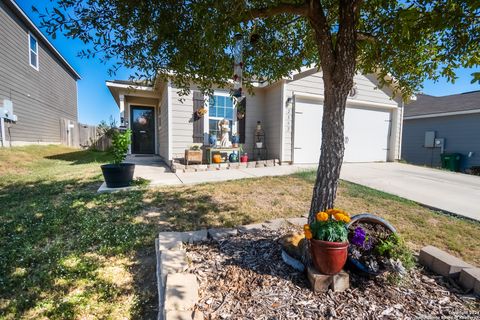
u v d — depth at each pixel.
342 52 1.78
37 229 2.80
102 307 1.68
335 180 1.94
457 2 1.33
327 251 1.67
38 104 10.96
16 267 2.12
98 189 4.39
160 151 9.66
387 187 4.83
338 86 1.84
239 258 2.09
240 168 6.74
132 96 9.44
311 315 1.49
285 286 1.74
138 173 5.92
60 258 2.24
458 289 1.80
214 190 4.32
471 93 12.66
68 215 3.18
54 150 10.50
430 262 2.06
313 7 1.79
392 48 2.29
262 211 3.36
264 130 8.15
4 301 1.74
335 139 1.91
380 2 1.97
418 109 13.00
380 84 2.78
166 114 7.30
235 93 2.39
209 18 1.57
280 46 2.72
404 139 13.27
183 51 2.12
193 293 1.58
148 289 1.86
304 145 7.61
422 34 2.00
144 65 2.32
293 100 7.32
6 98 8.65
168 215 3.18
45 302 1.71
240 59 2.37
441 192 4.52
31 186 4.74
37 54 10.85
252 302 1.58
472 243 2.56
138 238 2.58
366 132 8.53
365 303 1.62
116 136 4.67
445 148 11.39
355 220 2.08
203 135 7.24
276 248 2.23
